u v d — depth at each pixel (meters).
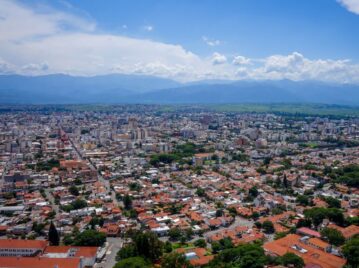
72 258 199.38
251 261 191.00
